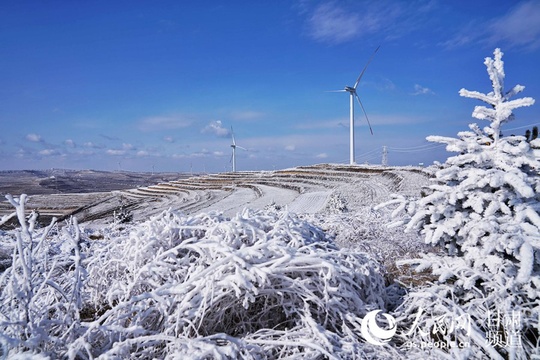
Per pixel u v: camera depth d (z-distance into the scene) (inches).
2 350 93.2
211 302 118.0
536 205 143.3
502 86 155.3
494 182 141.7
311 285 135.3
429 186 169.2
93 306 153.6
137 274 135.0
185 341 105.1
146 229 166.1
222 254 135.8
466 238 154.9
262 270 124.6
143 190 3292.3
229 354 101.6
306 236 177.8
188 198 2190.0
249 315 136.9
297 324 128.6
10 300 110.9
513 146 148.6
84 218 1609.3
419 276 184.1
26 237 112.3
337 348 113.2
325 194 1414.9
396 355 117.7
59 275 175.0
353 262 151.4
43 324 106.1
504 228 138.9
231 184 2576.3
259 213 206.7
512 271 137.5
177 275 138.3
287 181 2185.0
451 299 145.3
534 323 123.5
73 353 97.5
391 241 248.5
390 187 1216.2
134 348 114.7
